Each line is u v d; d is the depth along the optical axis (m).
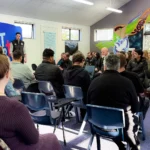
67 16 9.29
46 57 3.50
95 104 2.09
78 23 10.30
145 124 3.50
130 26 9.70
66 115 3.82
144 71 4.54
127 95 1.97
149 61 4.41
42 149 1.37
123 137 1.98
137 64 4.76
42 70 3.42
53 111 2.67
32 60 8.80
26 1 7.38
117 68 2.06
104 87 2.01
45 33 9.12
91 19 10.32
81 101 3.06
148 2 9.10
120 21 9.99
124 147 2.17
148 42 9.20
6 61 1.20
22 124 1.11
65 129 3.28
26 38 8.54
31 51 8.73
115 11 9.16
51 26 9.31
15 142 1.15
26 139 1.15
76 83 3.17
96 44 10.88
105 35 10.58
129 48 9.77
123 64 2.54
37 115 2.45
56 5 8.17
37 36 8.88
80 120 3.58
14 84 3.07
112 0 8.97
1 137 1.09
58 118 2.51
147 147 2.69
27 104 2.47
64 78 3.40
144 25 9.27
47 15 8.73
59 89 3.38
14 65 3.37
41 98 2.34
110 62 2.04
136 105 2.02
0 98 1.11
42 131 3.16
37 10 8.14
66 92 3.19
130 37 9.73
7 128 1.08
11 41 6.78
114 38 10.25
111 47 10.37
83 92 3.12
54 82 3.36
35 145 1.29
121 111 1.84
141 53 4.77
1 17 7.63
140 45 9.45
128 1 9.60
